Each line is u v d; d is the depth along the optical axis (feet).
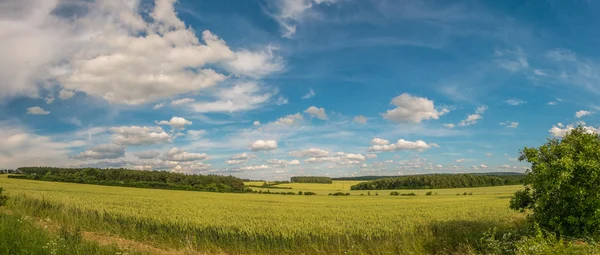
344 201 183.73
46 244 28.19
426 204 153.07
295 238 63.82
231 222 79.77
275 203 158.51
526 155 41.45
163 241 59.62
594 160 35.47
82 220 69.62
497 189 302.25
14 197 88.07
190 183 317.63
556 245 25.99
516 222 70.69
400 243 52.80
